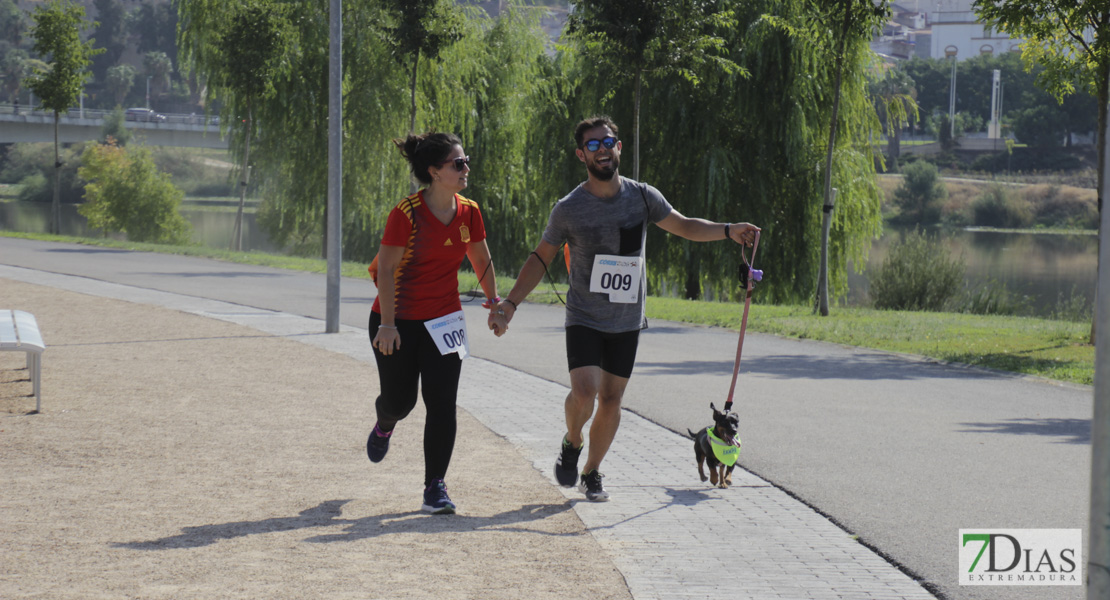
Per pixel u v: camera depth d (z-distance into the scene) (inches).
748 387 615.2
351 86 1897.1
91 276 1360.7
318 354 703.1
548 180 1723.7
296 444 418.6
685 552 283.0
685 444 445.4
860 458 418.0
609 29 1172.5
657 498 346.6
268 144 1956.2
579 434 341.1
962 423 502.9
